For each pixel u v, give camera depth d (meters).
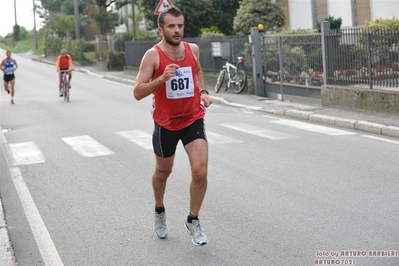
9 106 22.22
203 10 32.25
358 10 25.31
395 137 12.99
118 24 53.62
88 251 6.79
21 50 81.44
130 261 6.41
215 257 6.36
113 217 8.02
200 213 7.94
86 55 51.34
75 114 18.95
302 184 9.20
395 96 14.88
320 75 18.14
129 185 9.70
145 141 13.55
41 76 39.00
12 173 11.03
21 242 7.23
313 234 6.91
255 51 21.27
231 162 11.00
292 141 12.88
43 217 8.20
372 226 7.09
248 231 7.14
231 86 23.33
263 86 21.39
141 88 6.18
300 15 29.27
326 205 8.03
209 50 25.84
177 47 6.39
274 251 6.44
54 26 61.00
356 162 10.55
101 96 24.69
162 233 7.03
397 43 14.90
